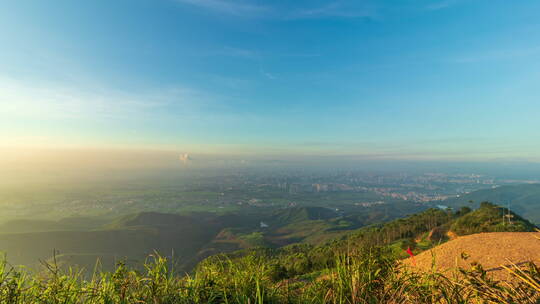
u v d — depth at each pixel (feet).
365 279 11.93
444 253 44.52
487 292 9.50
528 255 41.81
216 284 12.65
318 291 12.00
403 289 11.28
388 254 12.92
